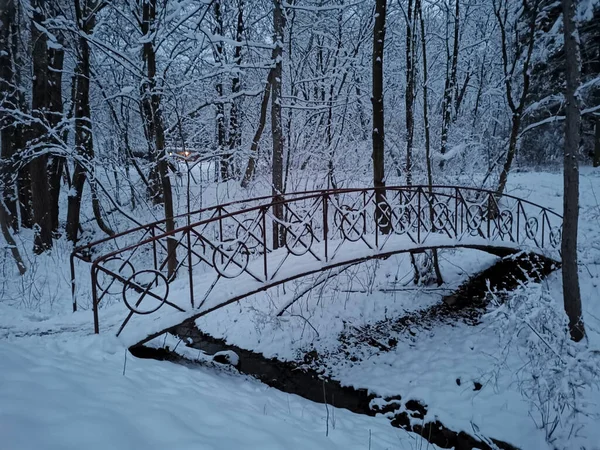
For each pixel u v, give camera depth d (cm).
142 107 1014
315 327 704
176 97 927
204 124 1263
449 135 1230
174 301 540
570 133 519
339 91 1165
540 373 405
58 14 1050
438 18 1407
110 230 1205
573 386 386
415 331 690
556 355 401
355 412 518
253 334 689
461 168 1155
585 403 387
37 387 267
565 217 531
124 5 1007
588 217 918
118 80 1134
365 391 557
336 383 581
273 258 632
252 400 423
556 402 425
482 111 1391
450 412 481
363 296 782
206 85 1123
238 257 816
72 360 372
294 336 686
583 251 742
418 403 512
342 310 747
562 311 424
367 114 1272
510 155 971
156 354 539
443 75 1418
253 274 543
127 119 1248
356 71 1181
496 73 1428
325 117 1178
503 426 445
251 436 285
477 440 439
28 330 495
